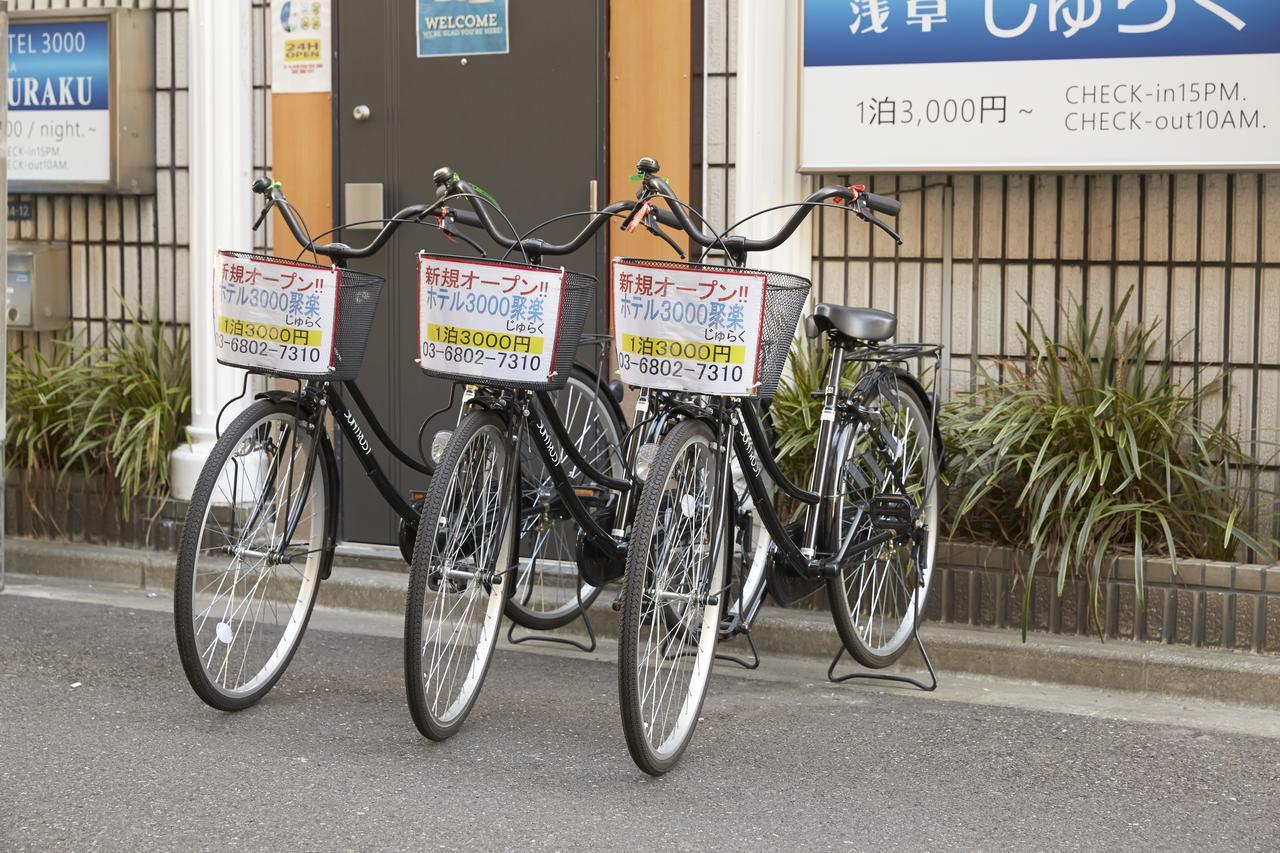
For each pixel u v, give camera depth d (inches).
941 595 223.8
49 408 275.0
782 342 177.6
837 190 182.2
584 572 200.4
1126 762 178.4
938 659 216.7
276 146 268.4
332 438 264.7
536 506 208.4
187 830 153.2
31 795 162.1
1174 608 210.5
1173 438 217.0
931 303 238.1
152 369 274.5
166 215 280.4
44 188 281.9
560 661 221.8
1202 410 225.6
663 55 244.8
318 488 200.8
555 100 250.7
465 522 182.9
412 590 171.9
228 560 190.7
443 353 174.1
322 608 250.4
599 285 250.8
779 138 240.1
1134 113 219.5
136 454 265.9
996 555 219.6
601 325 251.3
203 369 267.6
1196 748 183.8
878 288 240.5
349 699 199.6
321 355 184.5
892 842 153.6
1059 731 190.1
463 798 163.8
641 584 163.5
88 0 282.5
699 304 165.8
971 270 235.8
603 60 247.8
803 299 179.9
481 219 188.4
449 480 173.9
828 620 225.9
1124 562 212.2
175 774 169.2
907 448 220.8
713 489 180.9
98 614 243.0
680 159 245.4
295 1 264.4
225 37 266.8
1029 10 222.7
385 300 262.5
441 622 183.6
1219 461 222.5
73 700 196.1
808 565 198.7
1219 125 216.4
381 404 263.9
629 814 159.9
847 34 231.5
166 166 279.4
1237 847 153.5
